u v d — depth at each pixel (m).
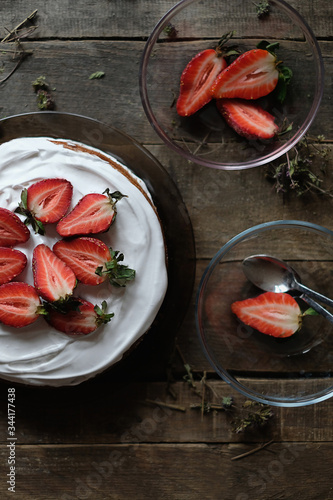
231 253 0.73
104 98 0.74
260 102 0.72
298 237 0.73
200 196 0.74
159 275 0.69
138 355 0.73
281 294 0.72
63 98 0.74
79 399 0.74
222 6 0.72
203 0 0.72
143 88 0.71
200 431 0.74
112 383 0.74
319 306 0.72
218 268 0.73
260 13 0.72
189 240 0.72
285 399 0.74
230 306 0.73
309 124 0.72
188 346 0.74
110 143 0.72
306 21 0.74
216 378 0.74
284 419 0.74
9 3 0.73
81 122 0.71
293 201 0.74
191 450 0.74
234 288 0.73
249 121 0.72
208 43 0.72
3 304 0.67
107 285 0.68
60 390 0.72
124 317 0.68
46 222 0.68
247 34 0.72
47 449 0.74
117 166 0.70
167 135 0.73
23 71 0.73
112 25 0.73
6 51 0.73
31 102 0.74
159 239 0.69
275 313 0.72
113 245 0.69
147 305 0.69
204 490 0.74
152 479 0.74
